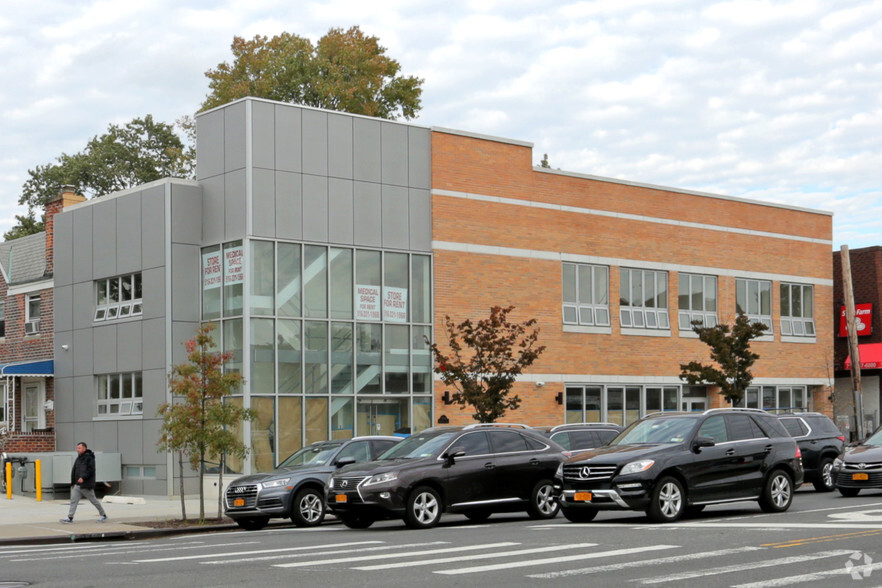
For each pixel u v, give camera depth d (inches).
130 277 1307.8
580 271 1497.3
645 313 1567.4
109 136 2539.4
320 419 1222.9
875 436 959.6
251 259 1191.6
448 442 784.9
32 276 1519.4
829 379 1811.0
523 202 1433.3
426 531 729.0
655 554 538.0
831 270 1851.6
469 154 1384.1
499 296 1395.2
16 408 1509.6
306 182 1238.3
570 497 724.0
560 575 475.2
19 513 1045.2
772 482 757.3
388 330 1289.4
